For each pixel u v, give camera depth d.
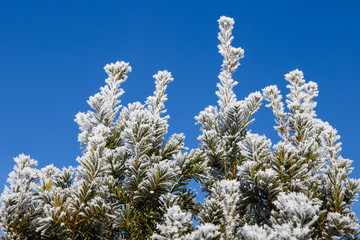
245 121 5.69
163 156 5.02
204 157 5.09
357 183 4.43
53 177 5.16
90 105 5.56
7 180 4.39
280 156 4.45
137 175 4.31
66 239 4.00
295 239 2.96
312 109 6.11
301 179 4.47
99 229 4.27
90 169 4.02
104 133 4.59
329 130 5.07
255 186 4.41
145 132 4.46
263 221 4.55
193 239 3.16
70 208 3.94
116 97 6.09
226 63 6.64
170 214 3.32
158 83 6.38
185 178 4.82
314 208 3.32
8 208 3.99
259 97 5.68
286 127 5.80
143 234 4.45
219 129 5.95
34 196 4.26
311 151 4.78
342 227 3.96
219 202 3.65
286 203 3.36
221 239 3.31
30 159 4.74
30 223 4.07
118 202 4.50
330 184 4.54
